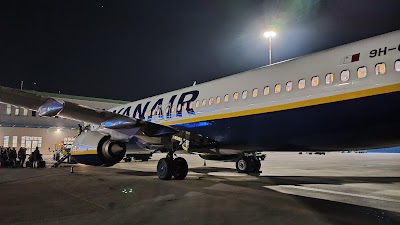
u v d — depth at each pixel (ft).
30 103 32.48
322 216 19.38
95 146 38.29
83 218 19.02
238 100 34.04
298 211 20.67
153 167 60.34
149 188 30.50
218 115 35.99
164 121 44.21
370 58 24.63
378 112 23.97
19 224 17.84
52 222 18.19
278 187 31.32
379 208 21.67
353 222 18.01
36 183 34.86
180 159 37.73
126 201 24.13
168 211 20.71
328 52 27.71
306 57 29.32
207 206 22.21
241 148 37.19
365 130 25.64
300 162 78.07
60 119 146.51
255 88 32.55
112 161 38.91
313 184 33.83
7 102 31.76
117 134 37.65
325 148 31.19
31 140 137.39
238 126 33.81
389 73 23.47
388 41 24.16
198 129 38.81
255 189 29.94
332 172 48.65
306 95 27.91
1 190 29.89
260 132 32.17
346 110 25.38
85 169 54.85
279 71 30.89
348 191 28.99
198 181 35.94
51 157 112.57
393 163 72.33
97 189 30.09
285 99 29.45
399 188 30.91
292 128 29.32
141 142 39.52
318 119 27.14
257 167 46.98
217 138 37.01
